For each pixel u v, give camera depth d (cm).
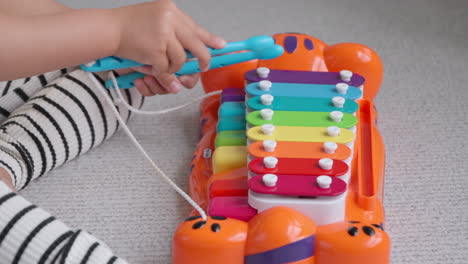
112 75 100
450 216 99
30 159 101
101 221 99
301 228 79
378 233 80
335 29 154
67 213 100
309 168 85
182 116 127
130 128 123
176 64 88
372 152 98
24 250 72
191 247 79
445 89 133
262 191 81
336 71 113
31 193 104
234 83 115
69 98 106
